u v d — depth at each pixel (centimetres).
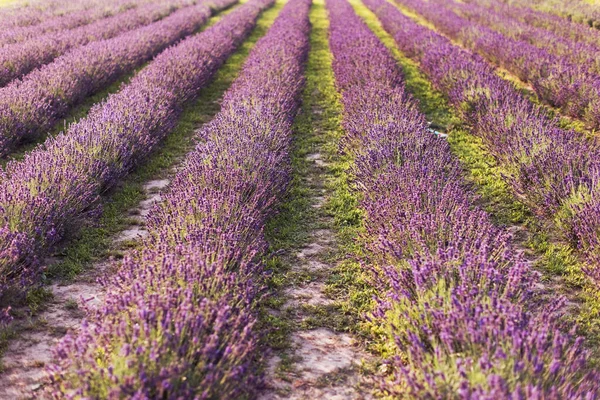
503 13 2025
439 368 264
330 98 991
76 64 969
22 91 784
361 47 1191
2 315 339
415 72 1189
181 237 397
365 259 456
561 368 263
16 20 1631
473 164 686
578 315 388
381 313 342
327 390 319
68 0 2295
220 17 2216
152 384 243
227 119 678
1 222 411
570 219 468
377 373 331
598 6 1977
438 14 1997
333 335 370
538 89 953
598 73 1037
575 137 657
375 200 505
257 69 956
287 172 589
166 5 2238
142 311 271
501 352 250
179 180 526
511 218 541
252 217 438
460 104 847
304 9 2273
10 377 318
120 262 452
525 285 338
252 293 341
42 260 429
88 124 636
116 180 577
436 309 307
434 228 398
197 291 318
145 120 694
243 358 288
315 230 520
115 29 1518
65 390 253
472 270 339
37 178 478
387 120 683
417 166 527
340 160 702
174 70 947
